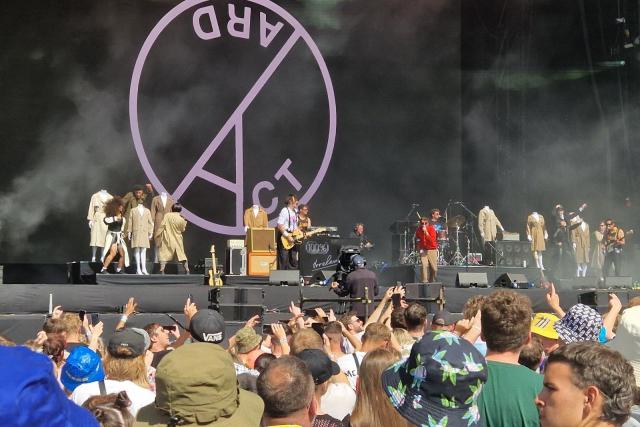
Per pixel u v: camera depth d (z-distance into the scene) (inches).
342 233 877.2
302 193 863.7
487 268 747.4
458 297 609.6
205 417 106.4
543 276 741.9
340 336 217.6
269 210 848.3
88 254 784.3
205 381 105.7
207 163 828.0
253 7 852.6
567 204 924.6
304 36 872.3
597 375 94.1
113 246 594.9
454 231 828.6
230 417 108.3
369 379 127.6
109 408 103.2
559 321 165.2
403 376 100.0
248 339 213.2
